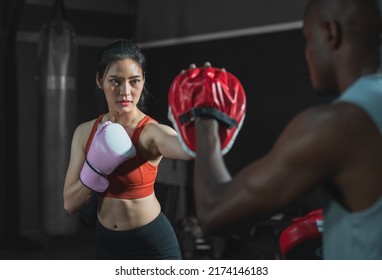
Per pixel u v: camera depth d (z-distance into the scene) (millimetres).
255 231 3789
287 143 771
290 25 4266
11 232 4578
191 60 5145
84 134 1731
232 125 942
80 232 5203
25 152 5254
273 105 4422
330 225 820
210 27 4953
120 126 1591
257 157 4547
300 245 1246
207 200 811
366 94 765
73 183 1720
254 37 4551
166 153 1542
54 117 4562
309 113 781
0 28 4594
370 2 794
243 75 4660
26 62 5234
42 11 5289
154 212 1685
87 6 5582
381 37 801
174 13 5324
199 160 856
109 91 1611
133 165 1617
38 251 4492
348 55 804
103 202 1676
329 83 849
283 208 790
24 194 5254
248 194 782
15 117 4555
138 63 1607
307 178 763
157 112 5535
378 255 761
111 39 5758
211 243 3996
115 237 1673
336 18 806
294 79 4258
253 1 4551
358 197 765
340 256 800
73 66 4645
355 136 748
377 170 749
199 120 910
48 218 4586
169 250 1703
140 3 5770
